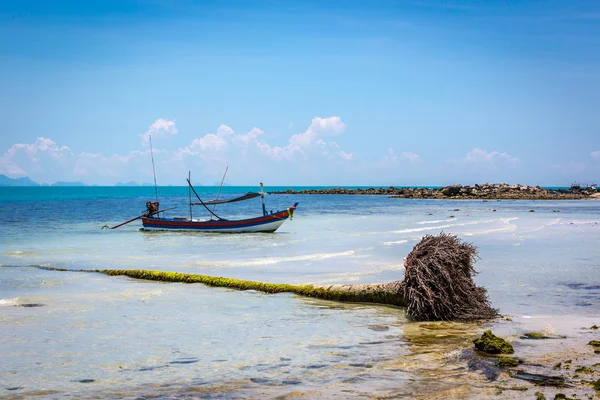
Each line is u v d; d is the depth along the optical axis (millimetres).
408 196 119312
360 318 10070
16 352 7605
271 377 6488
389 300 11203
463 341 8305
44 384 6238
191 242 27188
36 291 12883
